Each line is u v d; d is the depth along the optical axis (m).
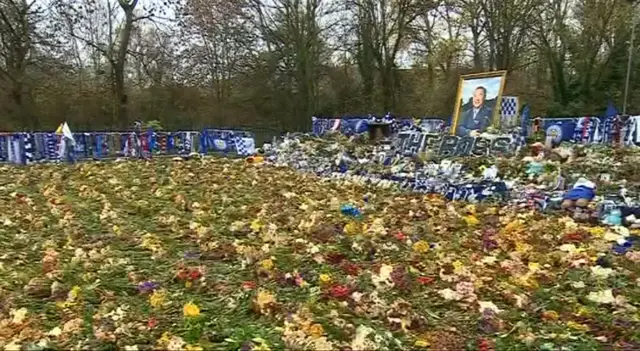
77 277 5.24
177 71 35.28
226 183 12.18
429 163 13.38
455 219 7.99
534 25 31.69
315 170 14.91
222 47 35.22
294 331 3.83
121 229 7.43
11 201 9.91
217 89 35.09
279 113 34.06
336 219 7.91
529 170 11.48
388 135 18.84
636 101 27.39
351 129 20.53
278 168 15.78
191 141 23.23
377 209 9.05
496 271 5.50
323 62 35.53
